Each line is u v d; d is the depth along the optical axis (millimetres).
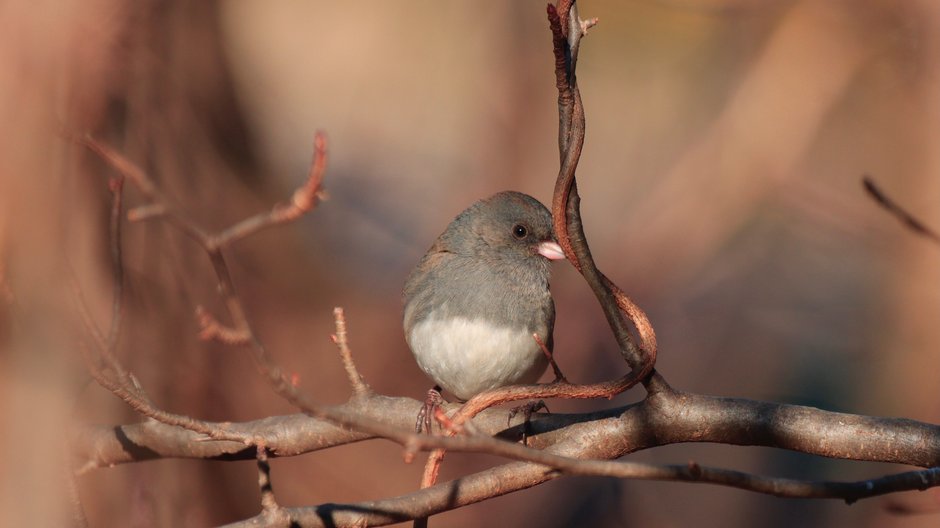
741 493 14102
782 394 14359
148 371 8820
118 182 5316
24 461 5629
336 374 12555
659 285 15992
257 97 12305
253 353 3654
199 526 8898
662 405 5629
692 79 17641
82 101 7609
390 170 16875
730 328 15719
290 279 12578
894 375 13625
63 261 5062
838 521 13500
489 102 16062
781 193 15203
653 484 14297
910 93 13875
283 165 13500
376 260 14805
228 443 6480
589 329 14805
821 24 14750
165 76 9703
